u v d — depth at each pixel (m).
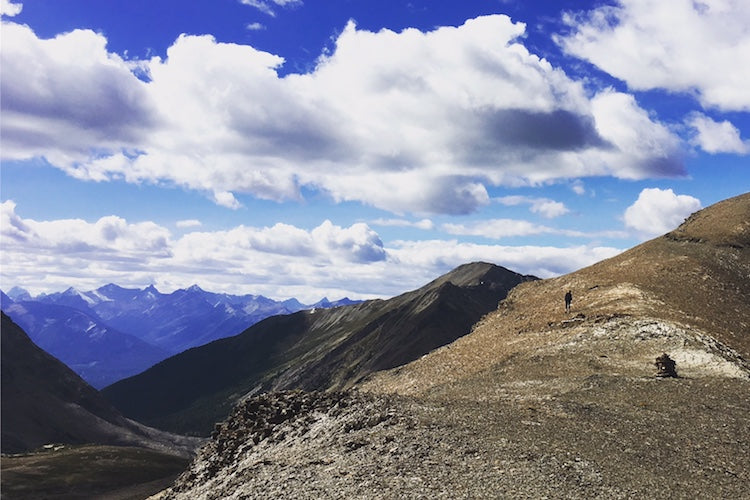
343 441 32.53
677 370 50.16
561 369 53.75
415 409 36.09
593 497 22.02
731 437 31.27
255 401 49.50
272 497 25.86
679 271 92.75
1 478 167.75
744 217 118.69
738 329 72.88
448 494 22.34
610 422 32.97
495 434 29.72
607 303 78.06
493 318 97.81
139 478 190.75
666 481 24.33
